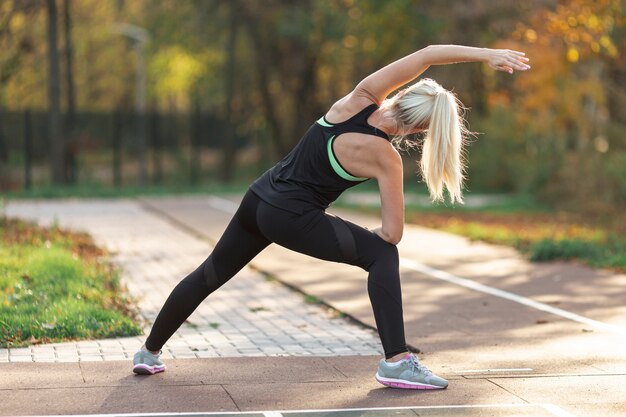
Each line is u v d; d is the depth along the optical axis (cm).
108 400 668
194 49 4506
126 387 707
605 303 1140
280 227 686
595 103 3503
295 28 3966
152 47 4650
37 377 736
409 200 3108
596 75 3209
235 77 4719
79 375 744
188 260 1586
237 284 1315
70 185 3706
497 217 2600
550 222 2459
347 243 694
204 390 701
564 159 3041
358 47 3959
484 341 908
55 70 3631
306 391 700
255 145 5978
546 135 3375
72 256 1436
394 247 711
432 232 2089
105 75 5322
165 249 1739
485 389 704
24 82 4572
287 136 4759
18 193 3219
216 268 719
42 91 4950
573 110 3297
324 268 1455
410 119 690
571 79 3247
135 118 4297
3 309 983
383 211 696
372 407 654
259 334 958
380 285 700
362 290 1241
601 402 664
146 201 2989
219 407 652
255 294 1230
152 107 6062
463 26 3816
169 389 703
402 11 3766
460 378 742
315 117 4500
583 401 667
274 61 4406
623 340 909
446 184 705
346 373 764
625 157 2695
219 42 4603
